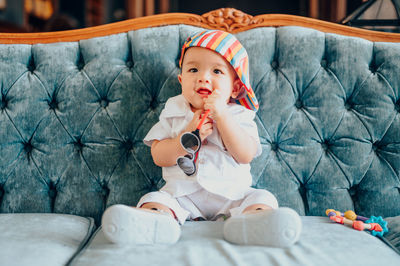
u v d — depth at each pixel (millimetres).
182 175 1074
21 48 1316
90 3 4684
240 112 1110
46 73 1286
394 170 1193
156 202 982
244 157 1042
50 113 1268
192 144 982
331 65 1259
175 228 808
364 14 1513
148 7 4461
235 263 694
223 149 1068
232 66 1071
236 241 808
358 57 1257
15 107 1261
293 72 1252
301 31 1290
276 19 1343
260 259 718
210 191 1018
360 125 1218
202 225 952
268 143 1242
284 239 772
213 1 4320
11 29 4051
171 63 1285
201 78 1039
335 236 861
